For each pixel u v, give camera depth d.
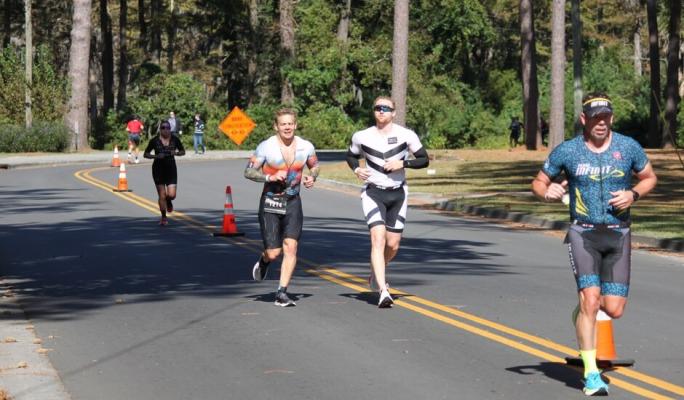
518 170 57.19
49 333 14.54
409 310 16.33
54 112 84.00
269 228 16.83
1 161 66.31
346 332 14.52
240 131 69.69
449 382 11.60
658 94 91.81
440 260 23.17
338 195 44.72
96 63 127.12
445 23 113.94
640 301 17.59
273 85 110.56
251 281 19.52
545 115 110.75
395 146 16.73
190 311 16.27
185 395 11.05
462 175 54.53
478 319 15.55
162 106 99.00
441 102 111.00
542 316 15.85
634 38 139.00
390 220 17.03
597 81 115.88
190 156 80.94
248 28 115.31
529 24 81.94
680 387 11.40
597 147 11.16
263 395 11.05
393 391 11.20
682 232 28.52
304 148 16.67
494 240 27.97
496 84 119.31
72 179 51.53
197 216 32.75
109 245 25.19
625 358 12.80
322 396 10.99
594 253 11.12
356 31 109.12
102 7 110.75
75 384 11.55
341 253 23.97
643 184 11.14
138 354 13.12
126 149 97.06
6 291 18.25
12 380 11.52
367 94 111.00
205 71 120.38
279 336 14.23
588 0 127.69
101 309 16.48
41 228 29.09
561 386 11.41
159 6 118.75
